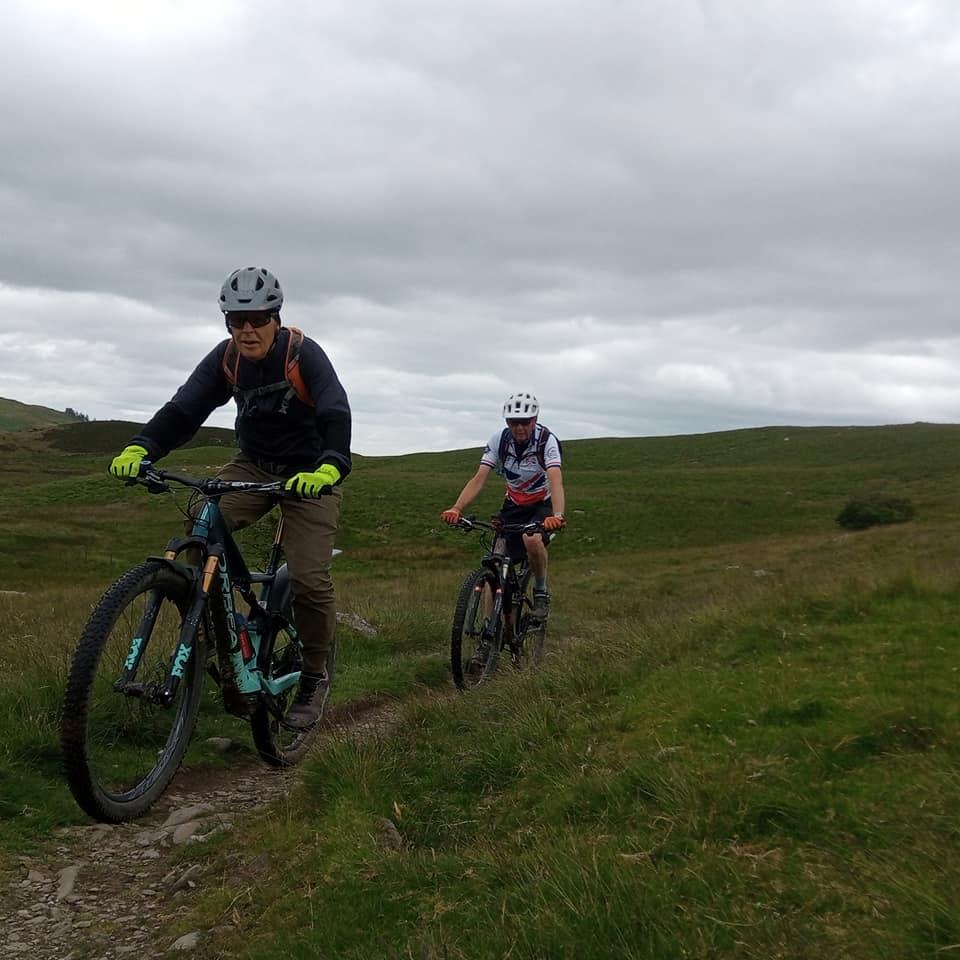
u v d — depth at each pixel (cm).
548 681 583
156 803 475
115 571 4250
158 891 372
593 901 276
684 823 331
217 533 447
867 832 311
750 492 6994
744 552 4275
